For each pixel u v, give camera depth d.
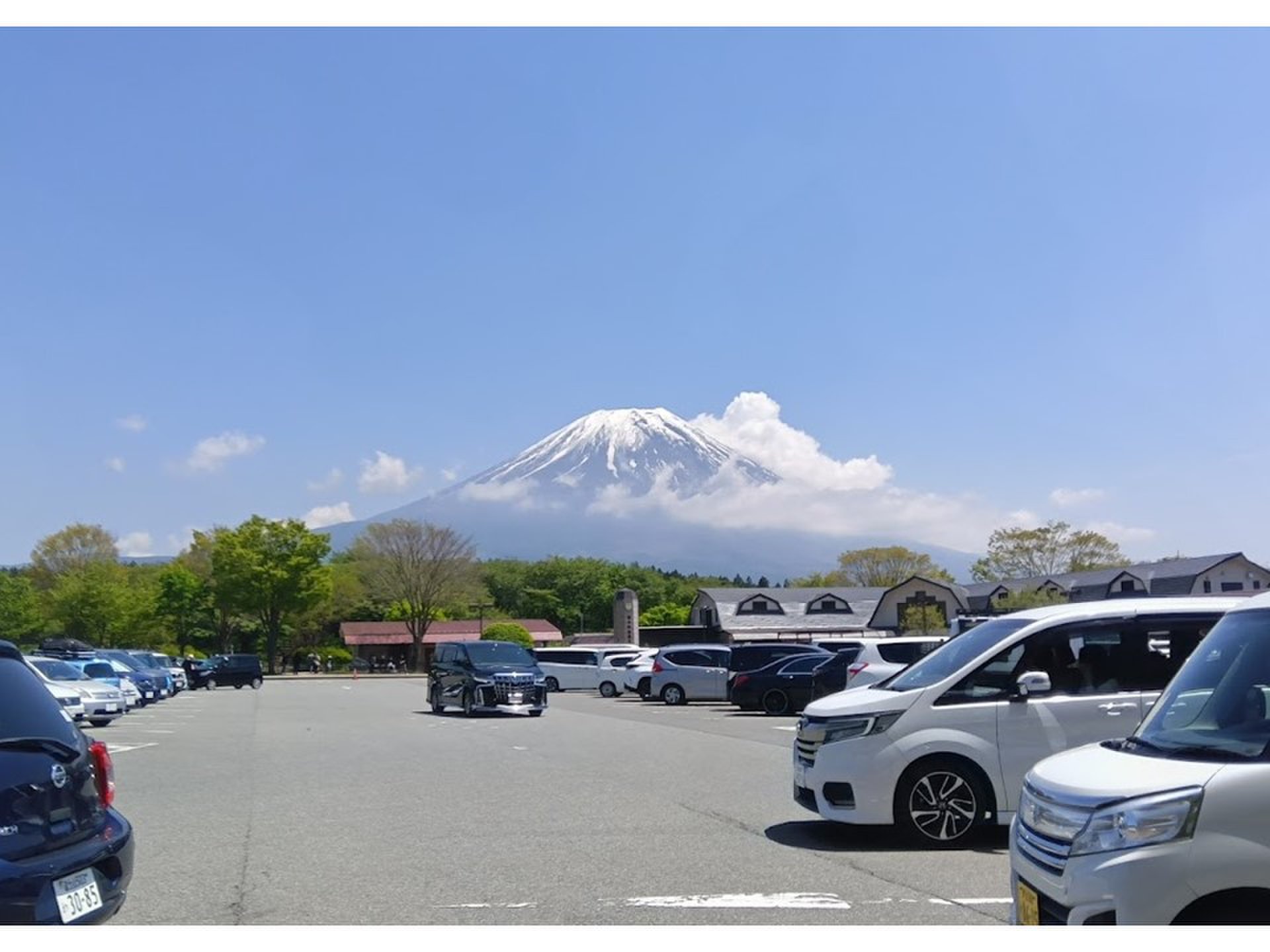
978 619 21.17
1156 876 4.41
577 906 7.16
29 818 4.95
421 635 78.75
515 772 14.47
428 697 30.28
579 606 109.69
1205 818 4.43
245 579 70.19
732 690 28.02
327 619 81.19
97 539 78.00
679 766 15.05
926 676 9.61
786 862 8.48
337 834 9.74
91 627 70.50
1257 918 4.43
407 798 12.00
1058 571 65.94
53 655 36.84
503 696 26.41
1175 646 9.20
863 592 74.31
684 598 111.88
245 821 10.49
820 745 9.35
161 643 77.25
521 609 108.19
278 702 35.91
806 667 27.45
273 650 72.56
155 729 23.09
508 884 7.77
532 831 9.86
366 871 8.21
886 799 9.02
